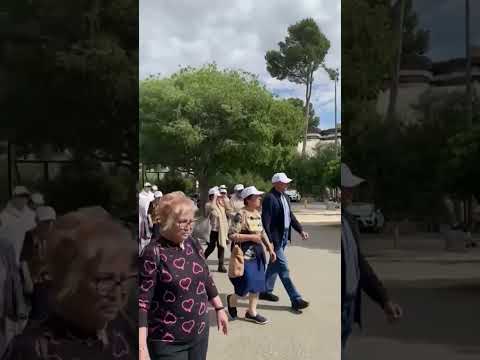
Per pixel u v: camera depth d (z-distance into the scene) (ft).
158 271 7.77
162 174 101.04
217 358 14.23
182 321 7.86
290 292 19.42
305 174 116.88
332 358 14.23
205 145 80.59
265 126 79.56
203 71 87.51
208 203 28.91
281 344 15.43
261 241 18.06
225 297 21.66
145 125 81.76
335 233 55.16
